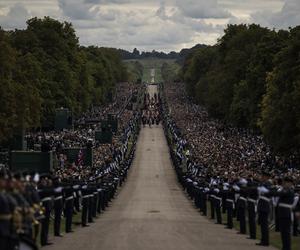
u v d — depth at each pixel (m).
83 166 104.19
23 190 30.44
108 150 144.12
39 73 164.25
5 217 26.69
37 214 33.47
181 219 61.19
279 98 113.19
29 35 184.00
